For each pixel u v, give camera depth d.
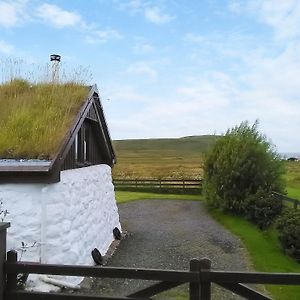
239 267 10.12
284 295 8.07
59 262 7.52
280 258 11.09
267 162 18.95
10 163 7.55
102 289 7.84
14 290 4.31
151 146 116.94
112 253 11.21
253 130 20.39
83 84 11.28
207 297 3.98
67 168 9.09
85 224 9.34
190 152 105.38
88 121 11.50
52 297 4.29
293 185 28.62
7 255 4.33
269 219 15.02
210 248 12.15
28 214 7.46
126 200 23.84
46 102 9.92
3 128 8.75
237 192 18.73
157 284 4.11
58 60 11.70
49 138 8.18
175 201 24.08
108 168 13.29
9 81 11.39
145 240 13.18
